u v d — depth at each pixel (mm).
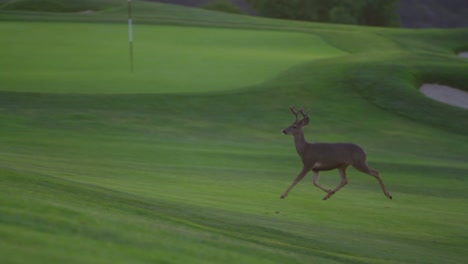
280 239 24641
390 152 64125
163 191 33562
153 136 60125
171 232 20031
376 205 35750
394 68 92812
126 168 41406
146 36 122562
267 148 59406
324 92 82875
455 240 28922
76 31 126875
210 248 19109
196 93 78562
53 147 48938
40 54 98688
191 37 123062
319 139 67875
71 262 13984
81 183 30234
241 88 82000
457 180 47312
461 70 94125
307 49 117812
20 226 16438
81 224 18062
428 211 35000
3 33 121312
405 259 24422
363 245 25938
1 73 83812
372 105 80188
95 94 75000
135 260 15648
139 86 80000
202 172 43031
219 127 68562
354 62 96750
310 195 37281
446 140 70875
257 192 36844
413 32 158375
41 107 68312
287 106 77688
